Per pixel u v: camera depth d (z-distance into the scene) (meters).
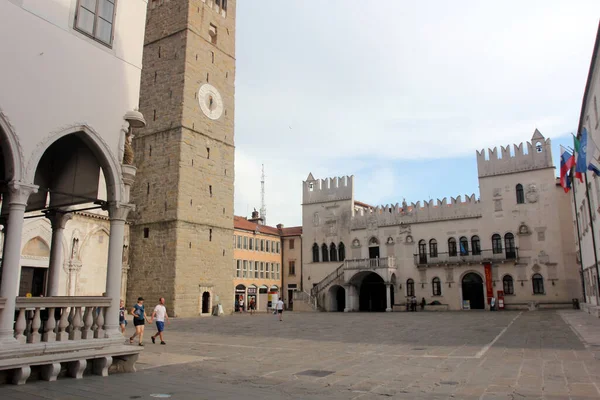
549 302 50.72
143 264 48.38
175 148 48.56
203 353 17.80
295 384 11.61
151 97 51.59
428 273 58.31
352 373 13.20
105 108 13.70
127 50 14.66
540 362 14.42
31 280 32.69
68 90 12.72
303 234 69.56
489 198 55.81
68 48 12.86
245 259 64.94
